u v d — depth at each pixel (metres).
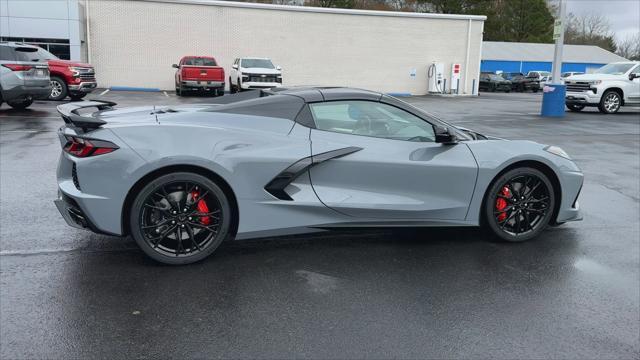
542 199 4.74
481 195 4.55
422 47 30.48
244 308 3.38
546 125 14.20
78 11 24.67
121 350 2.86
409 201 4.38
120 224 3.83
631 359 2.90
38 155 8.15
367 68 29.98
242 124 4.11
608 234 5.07
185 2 27.22
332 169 4.21
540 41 71.75
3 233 4.66
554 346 3.01
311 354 2.86
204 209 4.04
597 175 7.81
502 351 2.94
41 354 2.79
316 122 4.27
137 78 27.45
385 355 2.87
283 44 28.73
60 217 5.14
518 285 3.84
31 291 3.53
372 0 63.97
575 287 3.82
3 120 12.13
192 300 3.47
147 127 3.88
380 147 4.32
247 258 4.24
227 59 28.25
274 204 4.10
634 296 3.70
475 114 17.67
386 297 3.58
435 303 3.51
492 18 68.38
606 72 18.77
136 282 3.72
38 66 13.65
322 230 4.32
